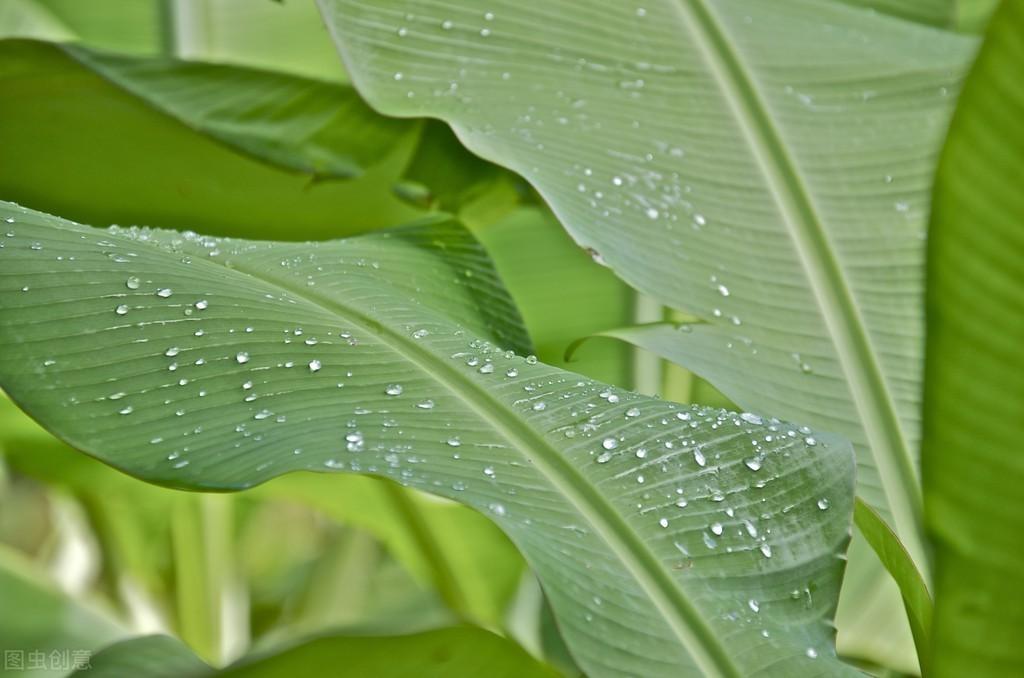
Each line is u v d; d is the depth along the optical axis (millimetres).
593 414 2594
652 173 2861
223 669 2467
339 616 4699
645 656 2449
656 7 2988
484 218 3309
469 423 2555
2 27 3764
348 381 2564
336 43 2891
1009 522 2449
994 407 2441
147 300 2572
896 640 3680
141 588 4094
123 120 3078
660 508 2529
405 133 3137
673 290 2803
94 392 2500
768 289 2832
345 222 3350
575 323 3676
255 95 3113
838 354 2816
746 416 2639
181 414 2502
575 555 2480
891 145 2924
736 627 2480
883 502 2777
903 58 3004
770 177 2893
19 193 3164
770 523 2535
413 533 3533
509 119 2869
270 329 2586
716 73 2953
